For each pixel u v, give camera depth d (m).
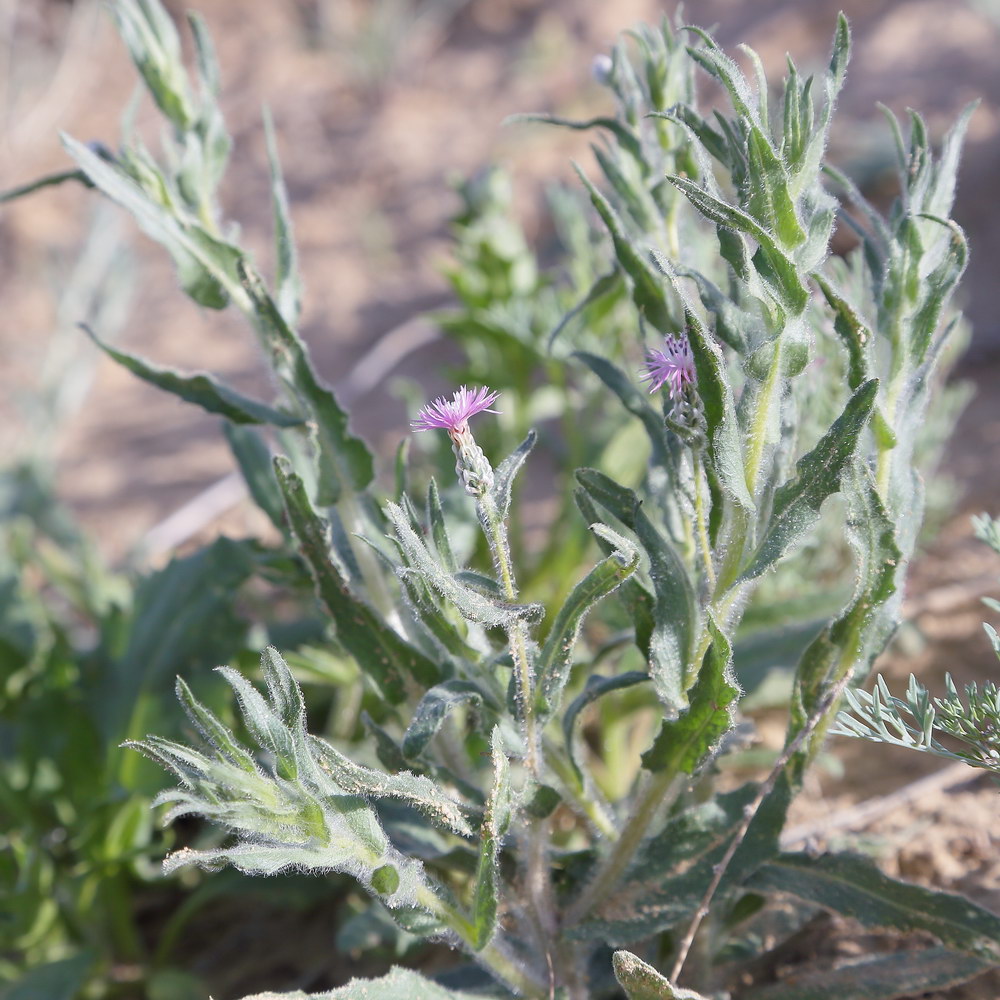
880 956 0.69
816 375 0.72
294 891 0.80
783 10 2.10
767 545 0.63
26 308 1.78
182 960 0.82
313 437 0.69
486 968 0.67
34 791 0.83
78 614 1.17
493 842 0.63
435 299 1.71
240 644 0.82
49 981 0.78
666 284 0.68
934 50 1.87
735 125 0.64
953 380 1.22
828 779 0.78
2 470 1.18
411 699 0.69
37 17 2.35
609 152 0.69
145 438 1.52
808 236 0.62
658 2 2.27
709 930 0.69
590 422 0.97
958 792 0.75
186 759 0.61
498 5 2.38
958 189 1.56
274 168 0.70
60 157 2.09
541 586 0.95
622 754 0.83
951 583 0.89
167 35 0.70
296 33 2.39
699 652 0.65
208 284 0.69
